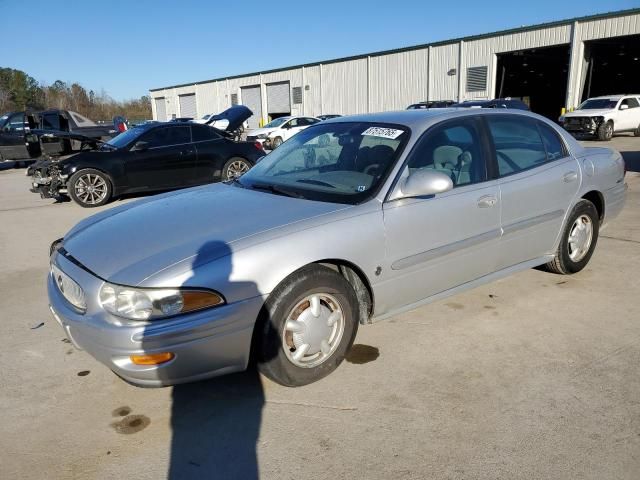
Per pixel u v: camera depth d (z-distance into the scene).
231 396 2.86
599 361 3.11
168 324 2.40
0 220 8.00
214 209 3.11
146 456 2.41
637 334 3.44
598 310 3.83
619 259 4.96
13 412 2.78
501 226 3.64
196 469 2.32
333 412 2.69
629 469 2.23
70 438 2.55
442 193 3.30
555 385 2.87
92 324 2.47
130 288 2.41
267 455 2.39
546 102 39.44
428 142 3.35
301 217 2.86
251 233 2.70
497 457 2.33
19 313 4.14
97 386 3.02
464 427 2.54
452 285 3.50
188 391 2.92
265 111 42.06
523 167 3.86
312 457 2.37
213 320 2.47
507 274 3.87
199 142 9.97
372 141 3.45
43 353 3.43
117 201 9.68
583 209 4.34
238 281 2.53
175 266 2.47
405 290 3.20
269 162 3.95
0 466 2.36
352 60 33.66
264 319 2.65
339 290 2.88
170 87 53.34
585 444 2.39
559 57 29.70
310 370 2.88
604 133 18.77
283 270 2.65
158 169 9.55
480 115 3.73
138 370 2.42
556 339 3.40
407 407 2.71
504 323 3.65
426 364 3.12
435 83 29.27
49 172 9.27
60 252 2.99
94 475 2.30
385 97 32.12
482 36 26.61
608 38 22.45
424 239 3.20
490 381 2.93
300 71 37.78
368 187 3.12
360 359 3.20
